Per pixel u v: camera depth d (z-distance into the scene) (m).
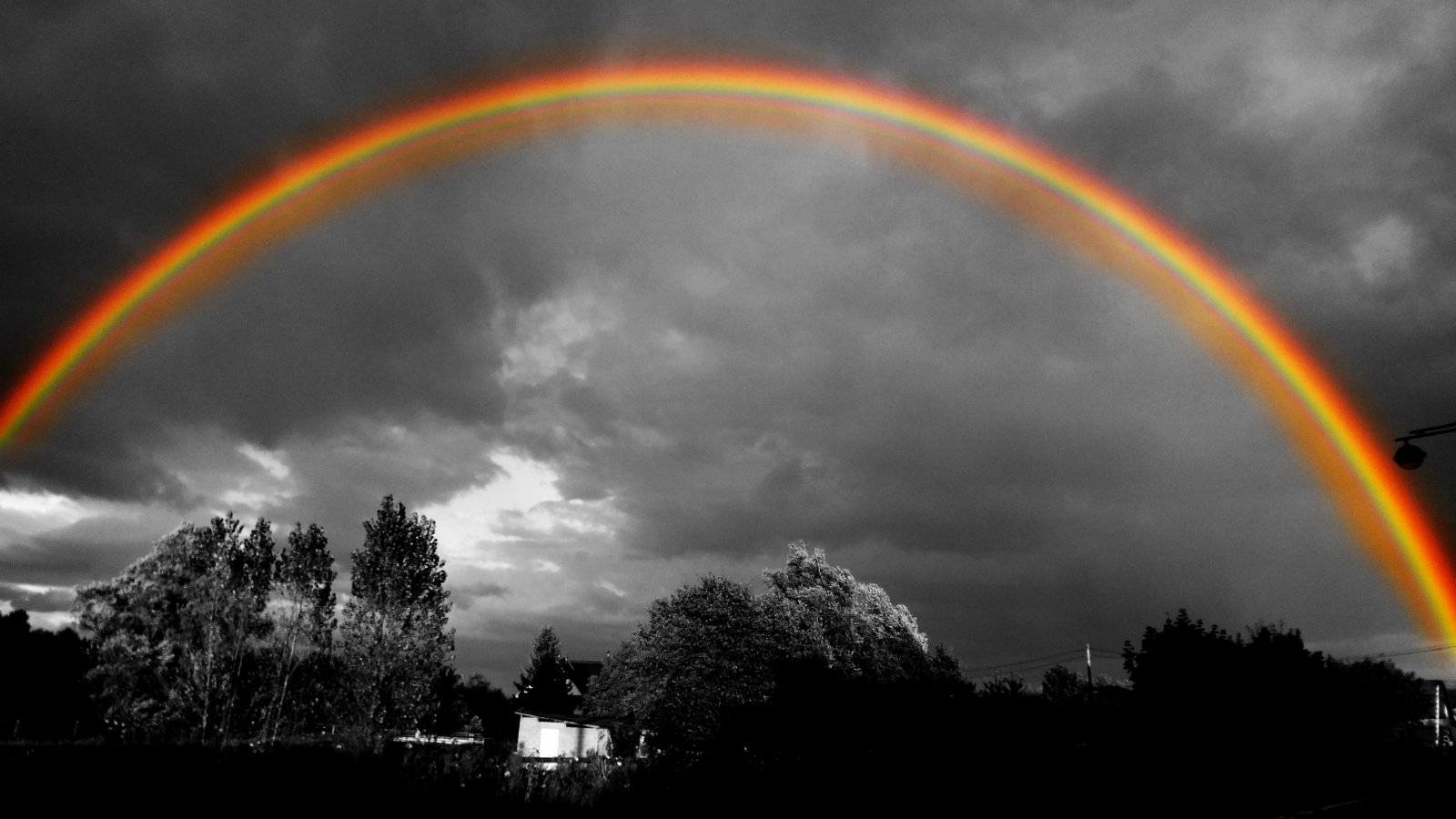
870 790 21.92
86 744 15.65
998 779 24.20
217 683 26.45
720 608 31.80
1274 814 24.72
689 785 19.98
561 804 17.97
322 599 28.64
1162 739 30.72
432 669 27.77
